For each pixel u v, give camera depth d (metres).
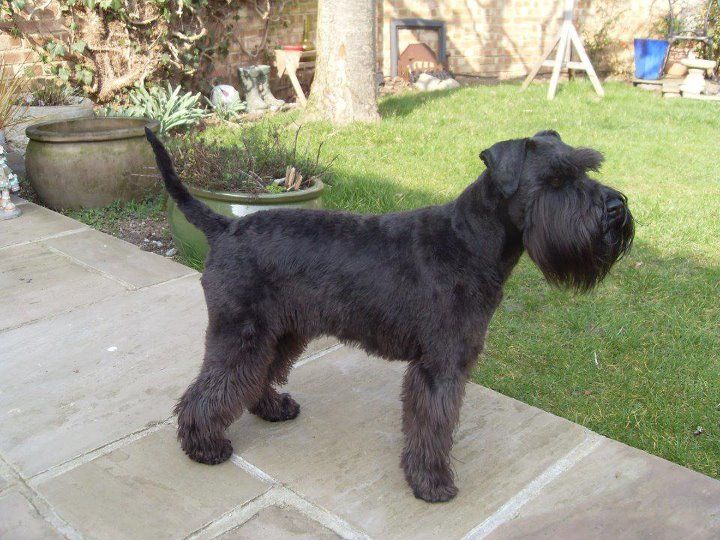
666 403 1.60
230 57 4.30
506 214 1.17
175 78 3.97
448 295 1.17
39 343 1.74
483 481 1.31
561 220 1.13
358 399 1.57
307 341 1.40
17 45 3.23
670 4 5.32
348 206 2.58
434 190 2.78
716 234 2.45
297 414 1.51
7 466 1.34
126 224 2.56
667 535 1.17
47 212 2.56
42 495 1.26
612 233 1.19
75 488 1.28
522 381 1.69
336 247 1.24
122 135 2.58
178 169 2.18
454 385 1.21
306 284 1.25
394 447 1.41
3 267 2.13
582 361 1.77
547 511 1.23
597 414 1.59
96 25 3.48
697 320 1.92
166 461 1.36
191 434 1.32
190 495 1.27
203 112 3.65
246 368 1.28
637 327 1.89
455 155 3.27
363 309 1.23
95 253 2.24
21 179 2.91
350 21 3.61
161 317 1.87
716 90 4.89
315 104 3.83
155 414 1.50
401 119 3.92
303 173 2.19
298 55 4.32
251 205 2.00
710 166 3.18
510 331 1.90
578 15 5.79
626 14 5.75
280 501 1.25
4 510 1.22
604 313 1.96
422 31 5.48
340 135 3.51
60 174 2.54
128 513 1.22
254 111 4.11
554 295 2.05
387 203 2.60
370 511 1.23
